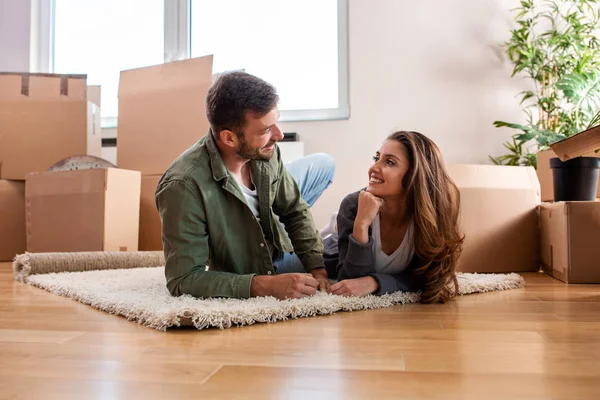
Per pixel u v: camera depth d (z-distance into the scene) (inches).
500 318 47.8
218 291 50.7
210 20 143.2
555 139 106.6
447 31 129.4
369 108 131.7
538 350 36.0
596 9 123.1
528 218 92.7
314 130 133.5
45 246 107.0
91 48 149.0
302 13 138.4
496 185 91.7
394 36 131.2
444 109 129.2
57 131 120.2
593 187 84.1
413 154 56.0
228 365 32.7
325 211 132.6
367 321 46.5
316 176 87.9
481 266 89.8
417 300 57.2
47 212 106.7
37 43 147.9
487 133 127.6
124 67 147.9
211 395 27.1
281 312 46.9
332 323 45.7
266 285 51.4
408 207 57.1
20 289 71.2
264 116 50.8
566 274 75.4
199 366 32.5
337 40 135.3
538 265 93.0
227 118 50.8
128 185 104.0
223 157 55.4
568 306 54.4
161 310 45.7
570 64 118.9
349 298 52.7
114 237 100.9
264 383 29.1
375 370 31.4
